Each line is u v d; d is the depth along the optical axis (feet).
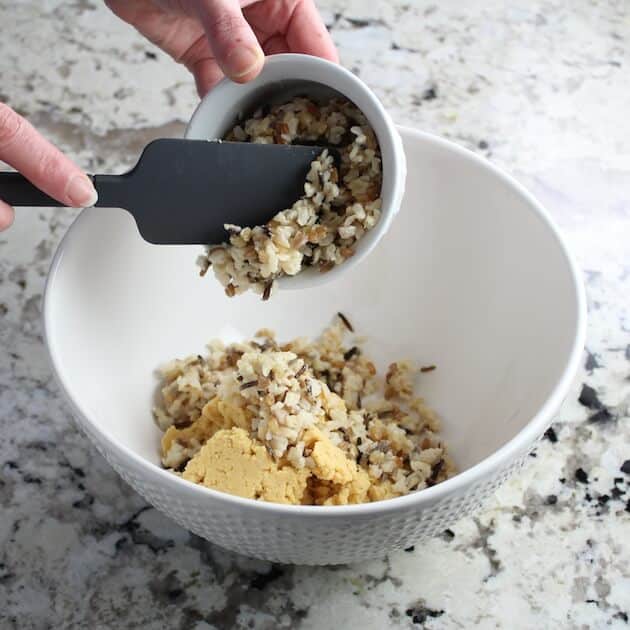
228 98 3.00
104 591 3.04
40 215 4.15
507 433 3.14
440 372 3.61
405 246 3.69
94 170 4.25
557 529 3.23
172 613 3.00
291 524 2.49
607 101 4.69
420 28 4.94
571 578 3.11
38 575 3.07
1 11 4.88
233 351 3.57
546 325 3.16
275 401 3.02
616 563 3.15
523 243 3.34
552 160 4.43
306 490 2.98
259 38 3.90
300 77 2.98
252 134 3.07
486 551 3.17
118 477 3.33
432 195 3.57
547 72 4.79
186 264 3.55
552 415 2.72
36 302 3.85
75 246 3.12
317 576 3.10
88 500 3.26
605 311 3.89
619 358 3.74
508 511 3.27
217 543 2.85
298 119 3.04
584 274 4.01
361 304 3.78
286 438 2.92
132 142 4.37
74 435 3.44
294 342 3.64
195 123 3.01
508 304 3.41
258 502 2.47
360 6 5.02
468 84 4.71
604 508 3.29
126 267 3.34
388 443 3.26
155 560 3.12
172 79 4.65
